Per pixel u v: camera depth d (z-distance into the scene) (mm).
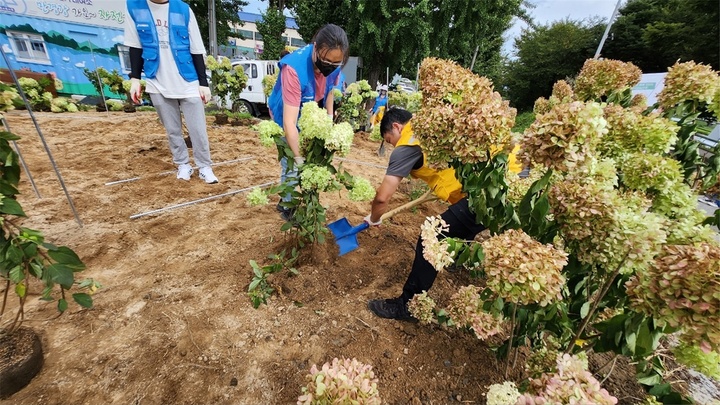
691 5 13320
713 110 1506
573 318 1340
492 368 1705
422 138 1304
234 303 1983
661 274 866
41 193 3084
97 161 4062
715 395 1697
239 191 3547
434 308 1989
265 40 17719
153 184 3561
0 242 1235
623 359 1859
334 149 1833
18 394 1370
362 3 11117
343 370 964
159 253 2398
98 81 8047
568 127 936
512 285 1037
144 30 3033
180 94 3342
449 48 12922
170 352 1638
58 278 1282
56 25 9523
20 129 4984
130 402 1412
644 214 1056
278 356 1684
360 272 2408
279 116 2656
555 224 1207
